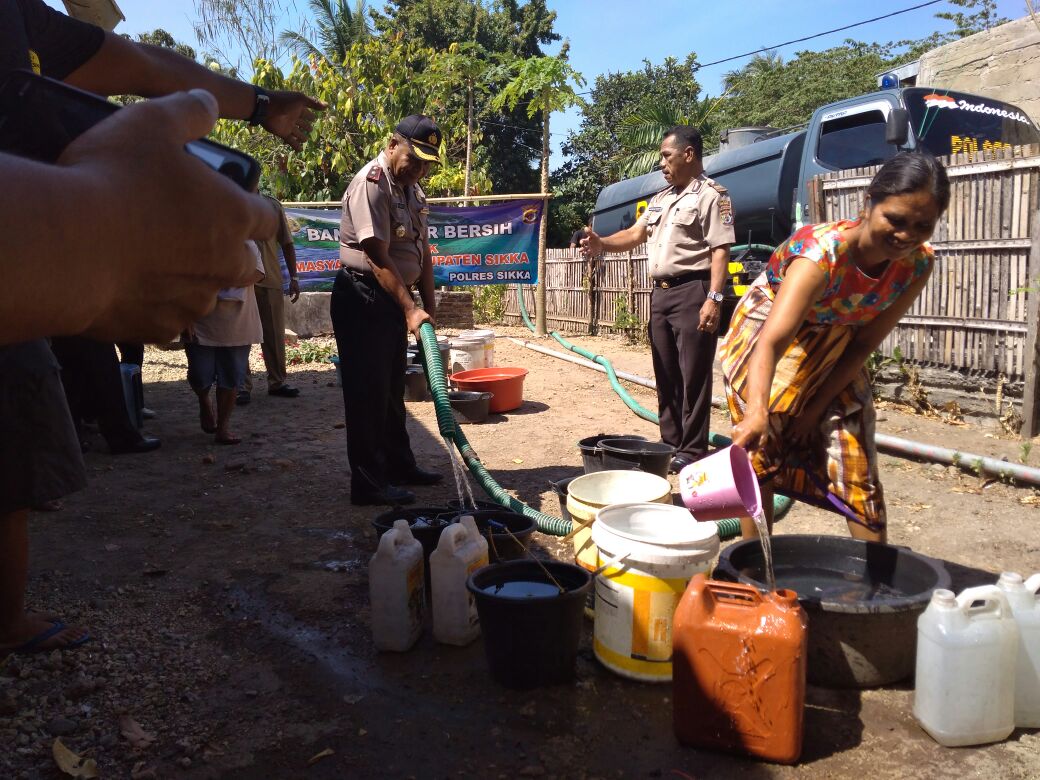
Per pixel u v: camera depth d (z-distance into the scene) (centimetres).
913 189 236
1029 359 550
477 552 301
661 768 225
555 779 221
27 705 257
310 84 1523
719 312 485
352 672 280
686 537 264
